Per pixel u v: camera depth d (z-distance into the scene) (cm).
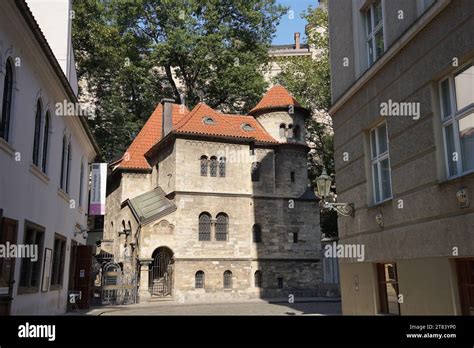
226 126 3756
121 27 4638
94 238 4628
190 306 2823
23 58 1452
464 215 925
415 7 1132
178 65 4838
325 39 4447
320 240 3891
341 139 1567
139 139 4269
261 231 3712
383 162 1330
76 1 4019
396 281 1219
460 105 988
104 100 4397
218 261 3475
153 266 3334
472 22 909
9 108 1377
